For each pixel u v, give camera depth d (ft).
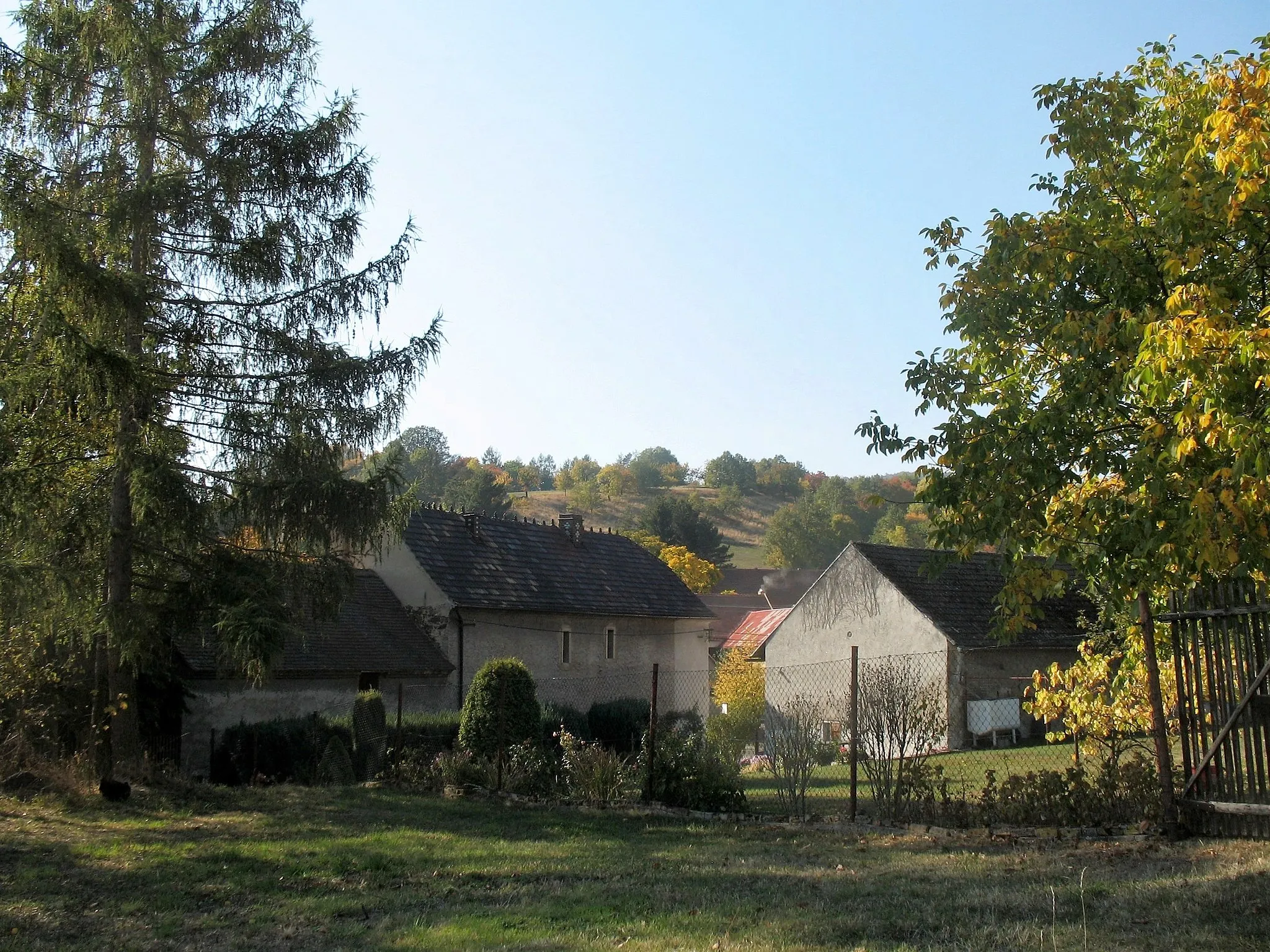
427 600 95.96
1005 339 31.12
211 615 47.47
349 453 50.65
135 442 44.68
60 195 44.24
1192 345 22.82
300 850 33.58
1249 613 28.04
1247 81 27.73
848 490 334.03
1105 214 30.73
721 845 34.60
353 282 50.16
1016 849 30.78
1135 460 25.98
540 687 102.58
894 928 21.43
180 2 48.49
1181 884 23.52
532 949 20.54
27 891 27.12
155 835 37.22
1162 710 29.81
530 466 449.48
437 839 36.45
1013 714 96.22
